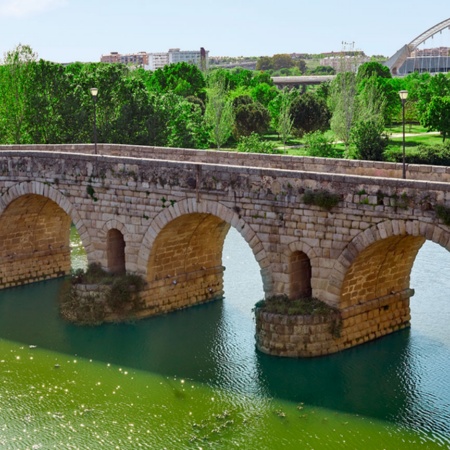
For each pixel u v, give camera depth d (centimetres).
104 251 5669
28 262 6506
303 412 4225
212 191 5050
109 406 4312
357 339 4878
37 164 5891
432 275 6419
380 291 5009
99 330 5406
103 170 5550
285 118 12638
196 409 4275
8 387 4566
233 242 7781
